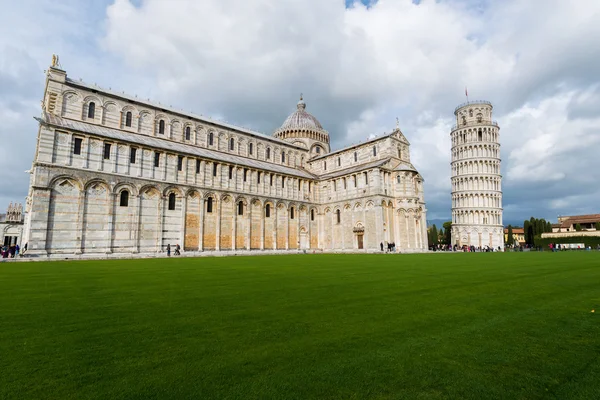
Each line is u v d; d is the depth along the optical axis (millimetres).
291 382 6027
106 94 57531
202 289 15508
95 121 56094
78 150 47500
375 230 68625
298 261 36125
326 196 82062
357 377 6254
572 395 5645
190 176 58906
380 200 69125
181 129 67188
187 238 57219
